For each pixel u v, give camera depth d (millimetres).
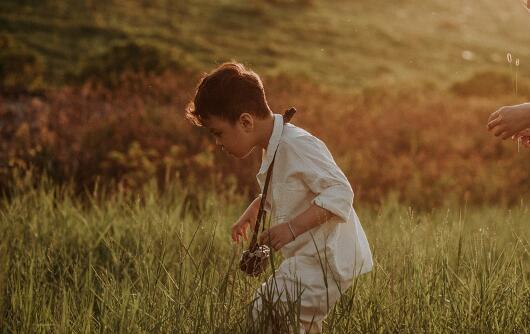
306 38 37156
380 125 13992
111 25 32344
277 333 3035
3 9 32062
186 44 31781
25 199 6277
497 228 5660
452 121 14953
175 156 10453
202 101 3188
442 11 49156
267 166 3223
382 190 10445
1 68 18016
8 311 3486
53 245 4801
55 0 34625
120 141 10812
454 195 10312
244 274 3619
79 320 3357
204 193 8406
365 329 3225
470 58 37406
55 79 20594
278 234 3035
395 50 37281
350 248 3211
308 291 3127
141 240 4941
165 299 3398
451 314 3305
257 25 38156
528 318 3279
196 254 4688
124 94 14320
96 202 7176
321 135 12875
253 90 3178
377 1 48688
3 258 3939
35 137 10242
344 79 29688
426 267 3686
